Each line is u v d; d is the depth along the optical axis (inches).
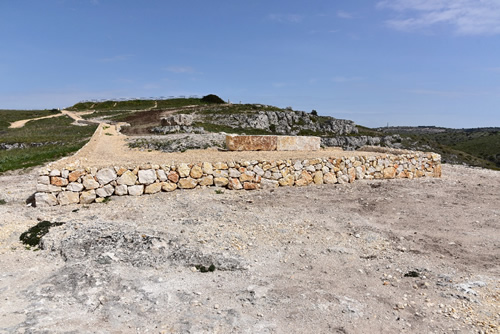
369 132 3572.8
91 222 293.9
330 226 310.0
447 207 378.6
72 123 2635.3
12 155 1080.2
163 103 3927.2
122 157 657.6
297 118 3174.2
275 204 380.8
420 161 573.0
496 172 666.8
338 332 164.1
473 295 193.8
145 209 345.7
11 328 152.1
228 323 167.6
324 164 492.4
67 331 153.0
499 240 276.4
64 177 373.1
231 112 2871.6
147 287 198.8
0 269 219.9
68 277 201.9
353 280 215.5
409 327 168.9
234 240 269.1
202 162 438.9
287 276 220.2
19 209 358.0
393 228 308.8
